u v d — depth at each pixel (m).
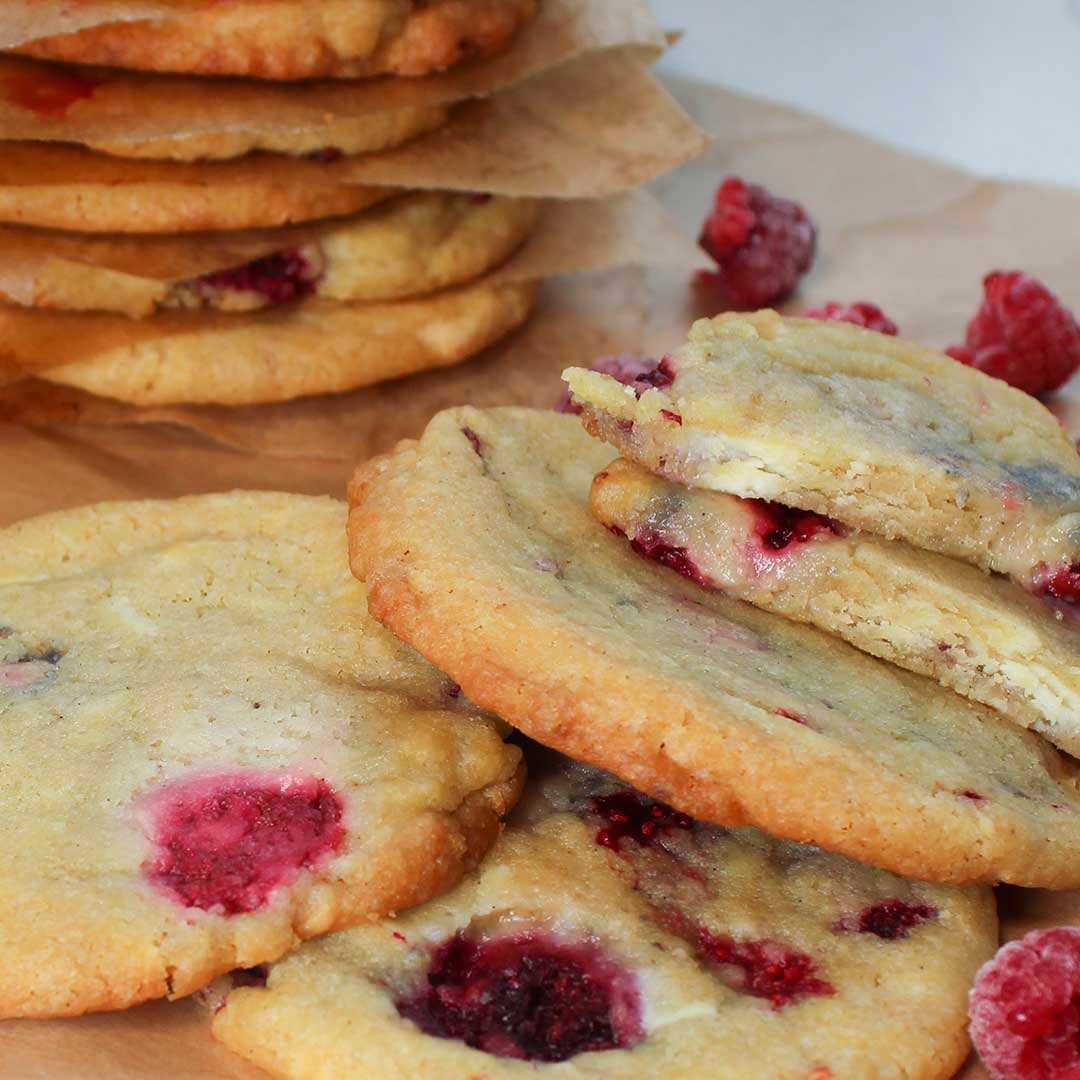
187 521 0.40
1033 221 0.52
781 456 0.36
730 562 0.36
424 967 0.34
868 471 0.36
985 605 0.36
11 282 0.41
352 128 0.42
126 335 0.42
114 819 0.34
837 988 0.34
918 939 0.34
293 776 0.35
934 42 0.65
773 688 0.35
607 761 0.34
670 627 0.36
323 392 0.43
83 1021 0.34
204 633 0.37
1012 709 0.36
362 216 0.43
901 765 0.34
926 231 0.51
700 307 0.48
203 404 0.43
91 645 0.37
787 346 0.38
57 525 0.39
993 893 0.36
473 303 0.44
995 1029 0.33
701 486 0.36
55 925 0.33
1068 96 0.62
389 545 0.36
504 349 0.45
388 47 0.42
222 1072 0.33
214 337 0.43
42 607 0.38
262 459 0.43
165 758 0.35
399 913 0.34
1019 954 0.33
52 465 0.43
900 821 0.34
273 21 0.41
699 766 0.34
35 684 0.36
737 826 0.36
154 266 0.41
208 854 0.34
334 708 0.36
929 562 0.36
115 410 0.43
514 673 0.34
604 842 0.35
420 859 0.34
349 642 0.37
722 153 0.54
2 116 0.41
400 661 0.37
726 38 0.63
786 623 0.37
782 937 0.34
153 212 0.41
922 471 0.36
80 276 0.42
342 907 0.34
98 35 0.41
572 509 0.38
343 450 0.43
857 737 0.34
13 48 0.41
